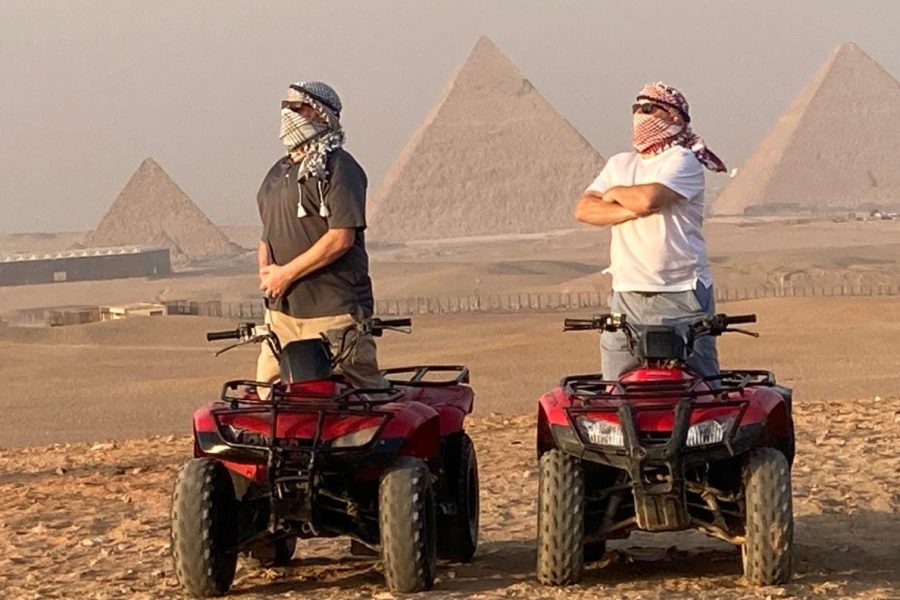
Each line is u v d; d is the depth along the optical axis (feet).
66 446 94.38
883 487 58.39
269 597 42.86
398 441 41.73
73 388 233.55
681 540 51.37
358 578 45.75
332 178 44.62
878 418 80.94
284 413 41.75
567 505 42.14
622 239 47.24
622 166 47.70
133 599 43.32
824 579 42.75
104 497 65.87
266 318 46.39
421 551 41.65
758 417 41.37
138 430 163.73
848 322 315.78
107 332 381.60
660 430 41.27
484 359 252.01
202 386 221.87
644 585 42.68
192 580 42.32
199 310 516.73
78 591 45.21
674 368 43.24
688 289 46.55
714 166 47.98
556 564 42.34
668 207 46.52
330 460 41.09
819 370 211.61
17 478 75.31
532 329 347.56
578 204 47.80
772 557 41.27
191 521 42.06
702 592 41.37
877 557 46.73
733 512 42.96
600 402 42.55
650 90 47.21
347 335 44.60
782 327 306.96
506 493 61.98
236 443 41.63
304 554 51.44
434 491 46.39
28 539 55.72
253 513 44.52
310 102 44.83
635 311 46.88
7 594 45.32
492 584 43.75
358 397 43.16
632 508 44.16
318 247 44.45
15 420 183.32
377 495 44.27
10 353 313.12
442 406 46.60
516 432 84.17
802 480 60.95
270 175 46.32
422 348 285.64
